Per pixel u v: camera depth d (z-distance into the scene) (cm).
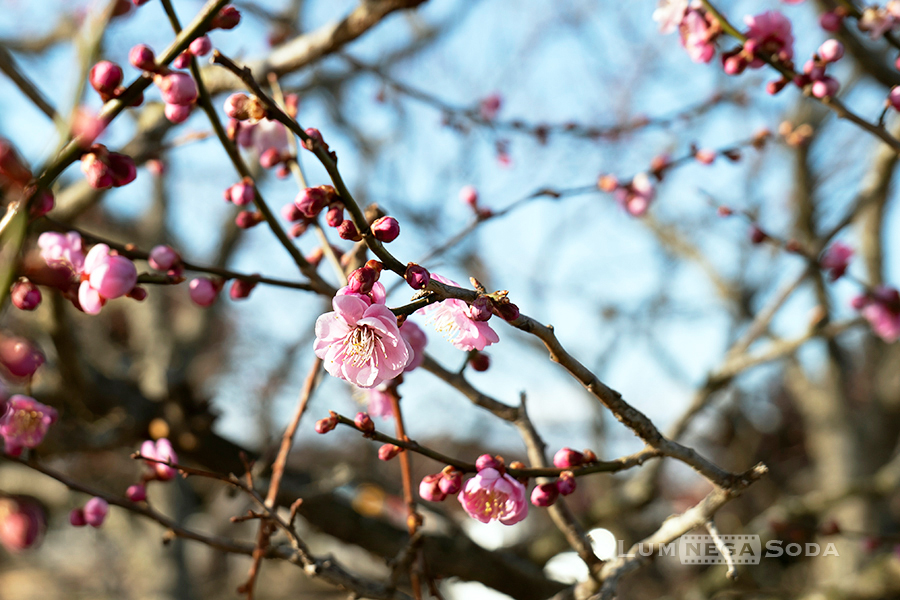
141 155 264
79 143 136
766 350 410
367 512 368
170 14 165
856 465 698
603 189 316
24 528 178
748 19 228
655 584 830
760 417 1161
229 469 354
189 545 587
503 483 156
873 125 223
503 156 394
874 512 673
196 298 209
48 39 448
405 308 133
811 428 752
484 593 480
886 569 420
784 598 448
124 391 338
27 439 187
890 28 235
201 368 822
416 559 213
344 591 214
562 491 161
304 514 346
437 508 379
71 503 550
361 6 283
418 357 198
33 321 366
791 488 1098
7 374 144
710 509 170
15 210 129
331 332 138
